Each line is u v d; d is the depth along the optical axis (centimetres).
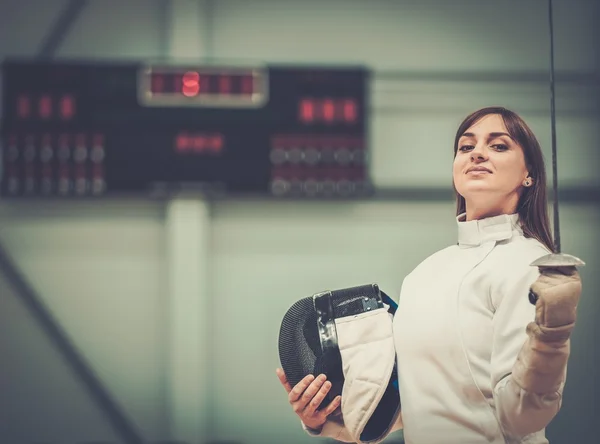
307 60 567
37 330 550
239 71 549
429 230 562
